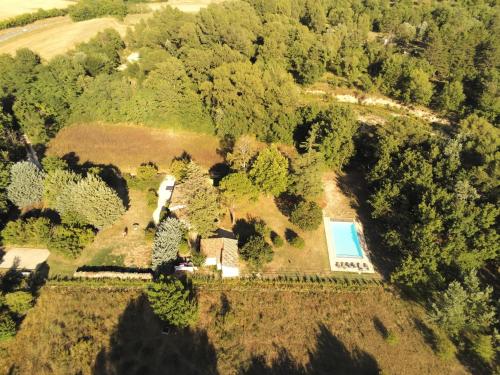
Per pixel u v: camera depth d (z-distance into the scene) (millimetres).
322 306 57781
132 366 50375
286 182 71000
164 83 90688
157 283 52719
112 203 64938
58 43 125250
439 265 58000
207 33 113125
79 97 94000
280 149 87312
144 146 89688
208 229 64312
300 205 67875
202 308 56781
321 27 131250
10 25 135750
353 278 62000
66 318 55000
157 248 60375
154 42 115250
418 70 101625
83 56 103125
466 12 140875
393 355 52125
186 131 93312
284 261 64438
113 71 109125
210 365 50625
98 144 89688
